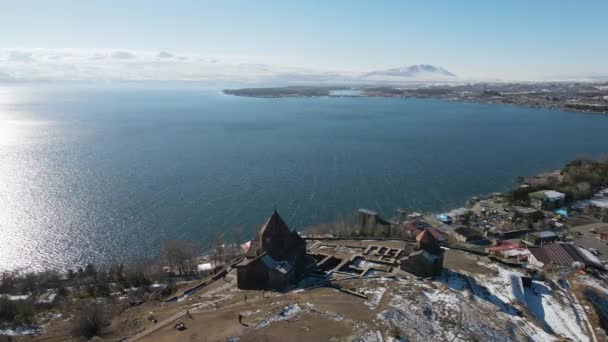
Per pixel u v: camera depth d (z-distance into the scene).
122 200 153.12
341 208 149.62
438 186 175.62
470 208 150.75
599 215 137.00
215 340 55.81
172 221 135.25
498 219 136.88
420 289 75.69
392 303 68.75
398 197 162.00
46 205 147.00
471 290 79.12
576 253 101.81
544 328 69.69
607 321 75.94
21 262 110.25
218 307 69.94
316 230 123.00
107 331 67.12
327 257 93.50
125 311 76.50
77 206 146.25
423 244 86.81
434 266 84.06
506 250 109.19
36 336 68.56
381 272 86.81
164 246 112.56
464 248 106.00
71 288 92.25
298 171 194.75
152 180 177.62
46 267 107.94
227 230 129.62
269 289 78.75
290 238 86.44
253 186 171.12
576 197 151.62
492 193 167.62
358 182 179.00
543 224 130.00
